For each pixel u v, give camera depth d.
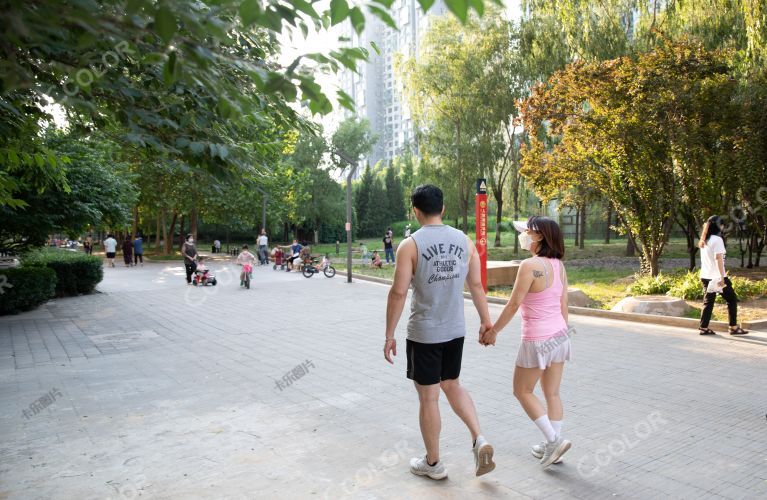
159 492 3.57
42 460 4.12
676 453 4.09
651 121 13.56
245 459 4.11
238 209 34.34
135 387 6.25
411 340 3.61
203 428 4.82
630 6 19.78
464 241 3.70
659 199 14.63
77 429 4.81
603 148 14.88
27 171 7.53
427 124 32.03
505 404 5.41
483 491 3.52
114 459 4.13
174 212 37.62
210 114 4.07
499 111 28.41
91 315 12.26
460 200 34.19
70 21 1.87
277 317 11.74
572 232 47.03
